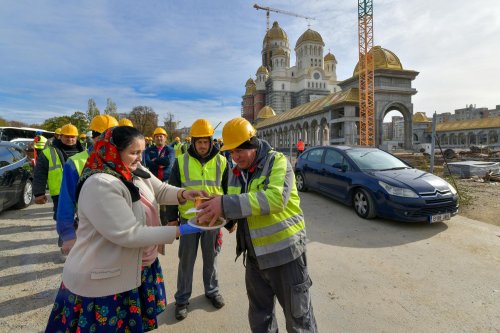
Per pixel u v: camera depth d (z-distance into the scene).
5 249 4.36
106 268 1.45
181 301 2.63
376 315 2.60
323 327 2.44
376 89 34.00
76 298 1.48
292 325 1.80
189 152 2.99
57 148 3.88
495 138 65.12
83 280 1.43
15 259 3.99
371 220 5.47
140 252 1.58
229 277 3.40
